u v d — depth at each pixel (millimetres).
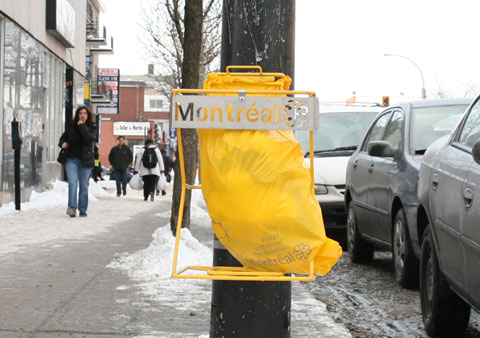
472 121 5449
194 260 8000
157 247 8414
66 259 8445
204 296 6461
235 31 3746
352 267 9086
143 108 102250
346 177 10266
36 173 19688
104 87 44969
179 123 3250
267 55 3707
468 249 4566
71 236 10703
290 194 3162
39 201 17656
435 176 5609
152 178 22000
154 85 47625
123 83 101562
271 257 3184
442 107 8539
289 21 3758
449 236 5004
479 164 4605
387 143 8141
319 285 7734
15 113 17281
